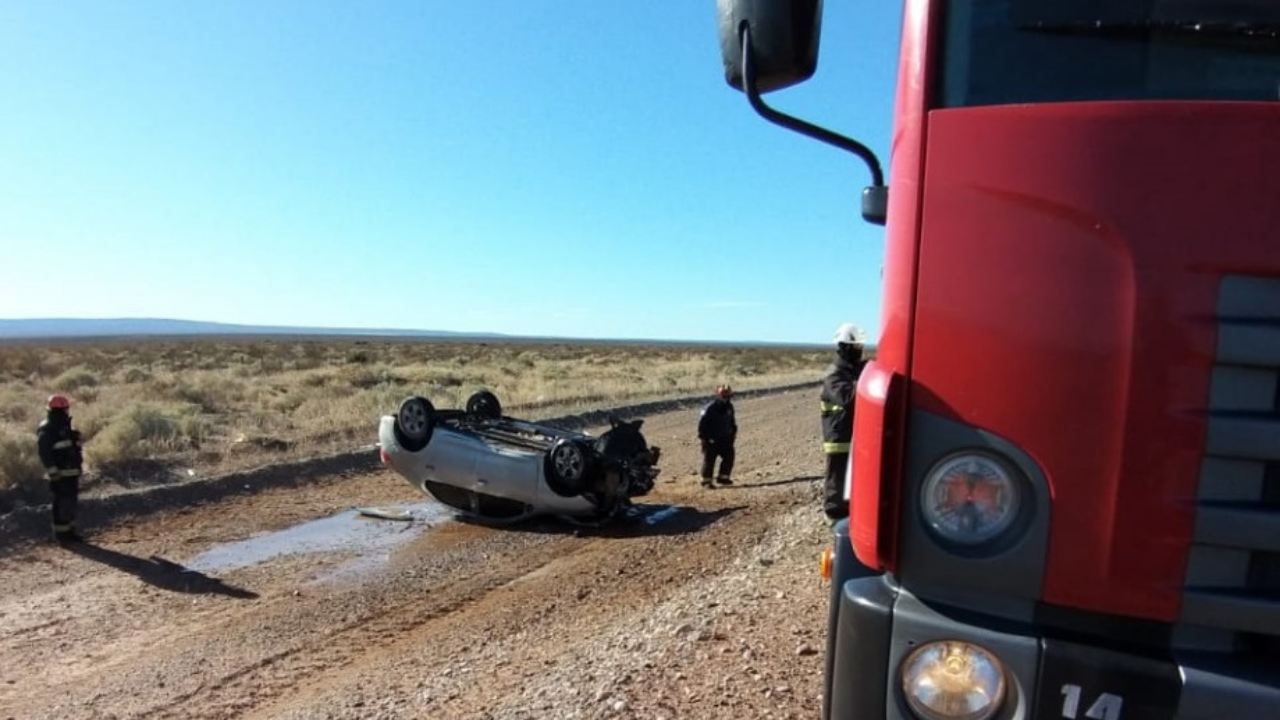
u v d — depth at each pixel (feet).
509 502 35.55
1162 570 6.24
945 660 6.81
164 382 87.25
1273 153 6.00
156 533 33.73
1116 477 6.31
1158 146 6.20
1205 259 6.10
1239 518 6.01
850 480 7.67
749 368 200.23
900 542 7.07
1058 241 6.46
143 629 23.08
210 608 24.80
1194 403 6.14
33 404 65.31
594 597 24.72
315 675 19.63
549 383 104.53
